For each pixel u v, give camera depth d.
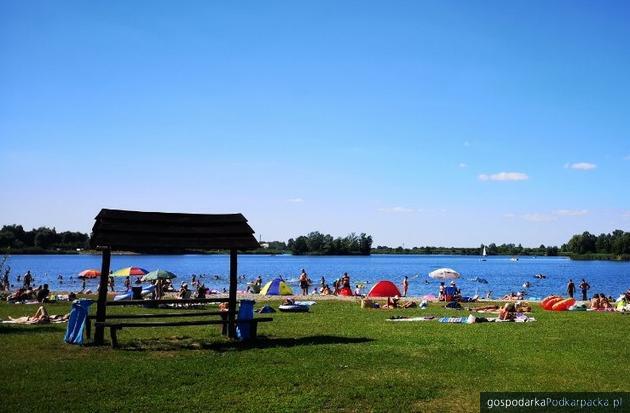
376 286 34.19
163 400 11.07
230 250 18.61
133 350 16.08
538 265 197.12
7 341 17.33
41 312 22.73
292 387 12.05
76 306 17.11
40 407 10.58
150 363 14.13
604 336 19.33
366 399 11.29
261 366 13.89
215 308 30.20
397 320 24.84
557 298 33.06
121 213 17.86
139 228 17.58
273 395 11.45
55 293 45.38
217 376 12.87
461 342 17.81
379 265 191.00
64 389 11.73
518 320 24.70
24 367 13.61
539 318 26.14
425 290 73.00
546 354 15.74
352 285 80.56
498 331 20.67
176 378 12.64
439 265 192.62
